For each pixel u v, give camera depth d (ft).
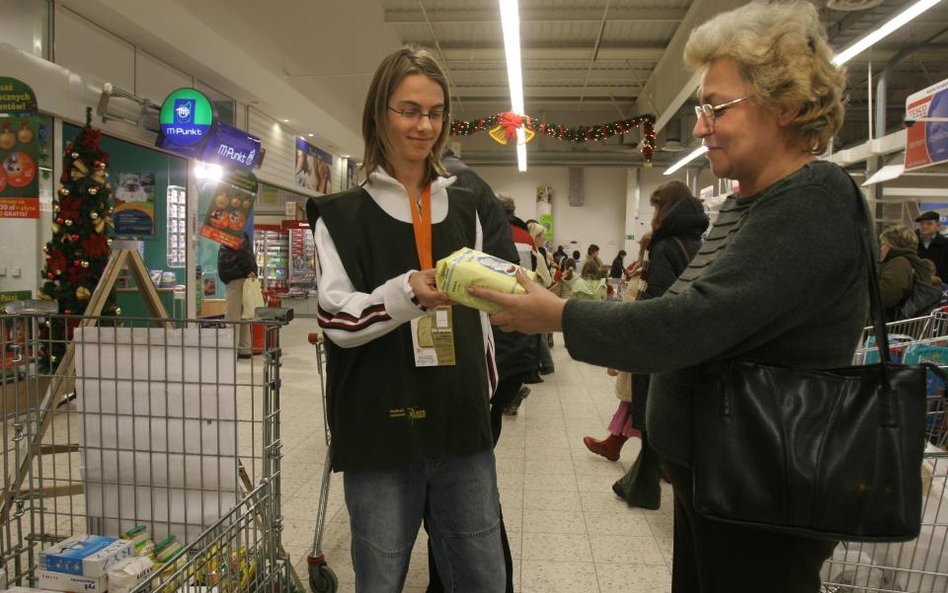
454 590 4.51
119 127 19.13
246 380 10.62
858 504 2.73
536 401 16.57
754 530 3.05
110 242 15.14
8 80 14.71
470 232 4.69
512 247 6.23
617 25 38.29
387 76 4.20
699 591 3.62
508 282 3.22
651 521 8.76
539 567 7.39
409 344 4.15
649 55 43.55
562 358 24.35
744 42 3.07
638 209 60.80
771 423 2.83
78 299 13.91
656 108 46.73
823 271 2.76
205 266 27.20
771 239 2.78
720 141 3.21
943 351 6.74
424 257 4.27
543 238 18.95
